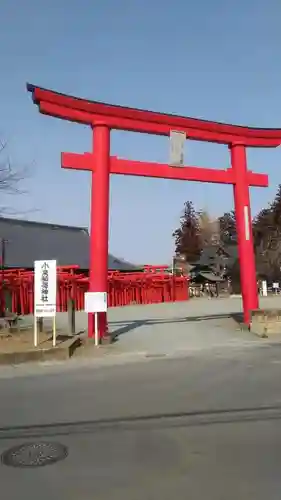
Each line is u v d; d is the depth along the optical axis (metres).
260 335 17.11
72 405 7.44
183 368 11.02
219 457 4.96
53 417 6.73
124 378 9.85
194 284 61.53
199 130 18.09
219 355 13.17
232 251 67.50
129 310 32.09
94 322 15.94
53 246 49.88
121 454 5.11
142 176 17.09
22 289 33.72
